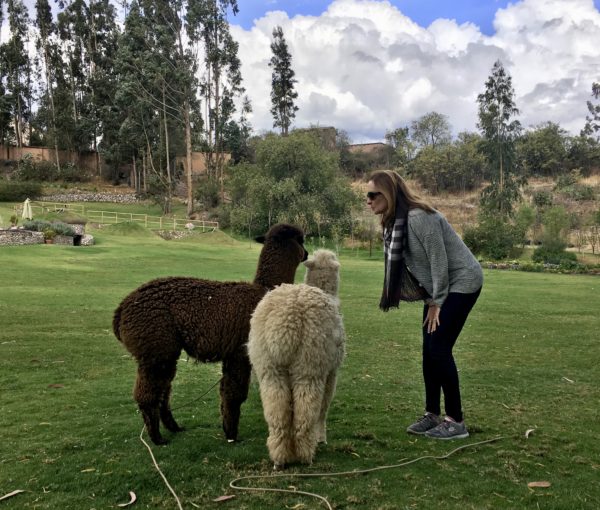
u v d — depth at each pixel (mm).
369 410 4520
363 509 2730
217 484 3020
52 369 5770
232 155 66188
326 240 40812
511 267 28078
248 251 29938
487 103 49594
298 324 3115
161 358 3518
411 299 3746
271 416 3162
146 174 57625
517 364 6559
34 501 2830
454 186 67938
